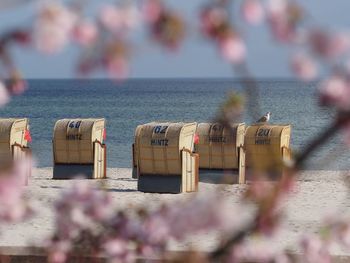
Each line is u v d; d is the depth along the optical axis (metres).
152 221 10.94
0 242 33.97
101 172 70.56
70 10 7.95
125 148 140.75
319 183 64.44
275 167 9.95
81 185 11.79
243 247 11.15
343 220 12.63
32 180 67.50
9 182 10.55
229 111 10.72
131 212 11.77
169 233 10.56
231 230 10.09
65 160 69.94
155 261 11.73
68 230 11.62
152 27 7.86
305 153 9.44
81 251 11.55
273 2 8.15
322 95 8.55
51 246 11.77
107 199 11.64
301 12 8.22
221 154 65.12
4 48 8.12
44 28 7.82
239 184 63.47
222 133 65.00
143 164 59.81
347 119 8.72
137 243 11.09
